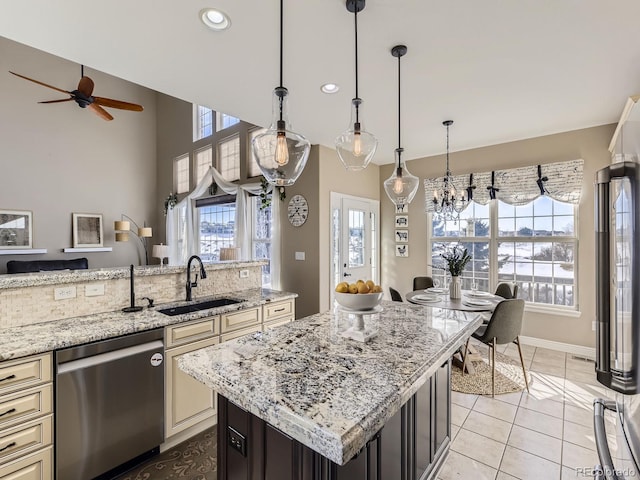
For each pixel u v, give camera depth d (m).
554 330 3.84
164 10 1.71
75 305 2.13
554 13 1.78
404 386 1.10
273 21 1.82
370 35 1.97
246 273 3.25
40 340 1.66
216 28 1.87
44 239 6.35
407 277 5.09
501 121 3.42
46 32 1.88
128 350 1.89
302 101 2.92
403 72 2.42
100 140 7.11
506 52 2.16
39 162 6.31
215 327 2.35
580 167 3.59
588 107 3.07
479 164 4.36
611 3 1.70
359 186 4.89
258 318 2.70
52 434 1.62
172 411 2.10
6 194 5.96
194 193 6.43
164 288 2.60
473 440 2.21
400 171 2.44
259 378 1.15
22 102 6.14
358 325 1.63
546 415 2.49
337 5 1.70
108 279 2.29
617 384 1.05
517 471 1.92
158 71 2.36
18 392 1.52
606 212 1.12
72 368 1.68
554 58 2.24
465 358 3.25
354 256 4.75
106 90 7.21
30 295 1.95
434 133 3.79
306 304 4.29
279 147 1.51
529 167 3.91
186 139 7.15
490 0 1.68
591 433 2.26
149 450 2.00
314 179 4.23
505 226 4.21
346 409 0.95
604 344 1.12
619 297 1.06
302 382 1.12
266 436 1.13
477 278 4.44
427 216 4.89
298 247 4.39
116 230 6.92
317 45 2.06
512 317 2.81
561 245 3.81
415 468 1.57
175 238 7.21
